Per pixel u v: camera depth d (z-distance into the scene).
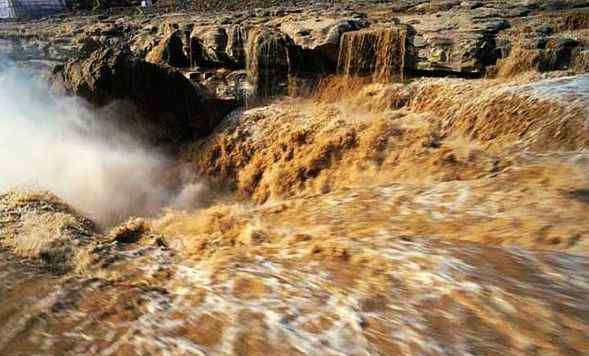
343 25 11.43
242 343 3.25
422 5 13.62
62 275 4.51
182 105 11.52
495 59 9.82
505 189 5.68
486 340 2.90
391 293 3.56
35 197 7.09
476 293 3.35
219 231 5.74
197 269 4.54
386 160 8.31
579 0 11.27
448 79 10.10
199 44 13.26
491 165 6.94
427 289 3.52
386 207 5.80
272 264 4.42
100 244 5.28
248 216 6.18
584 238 4.13
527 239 4.29
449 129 8.95
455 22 10.83
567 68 9.14
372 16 13.23
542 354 2.73
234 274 4.29
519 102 8.12
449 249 4.15
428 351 2.88
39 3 29.23
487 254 3.93
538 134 7.52
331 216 5.75
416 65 10.55
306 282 3.95
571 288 3.32
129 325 3.59
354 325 3.25
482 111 8.57
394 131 8.88
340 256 4.36
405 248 4.29
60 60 17.47
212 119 11.84
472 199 5.57
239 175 10.59
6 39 19.06
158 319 3.65
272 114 11.27
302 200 6.67
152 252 5.10
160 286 4.23
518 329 2.95
